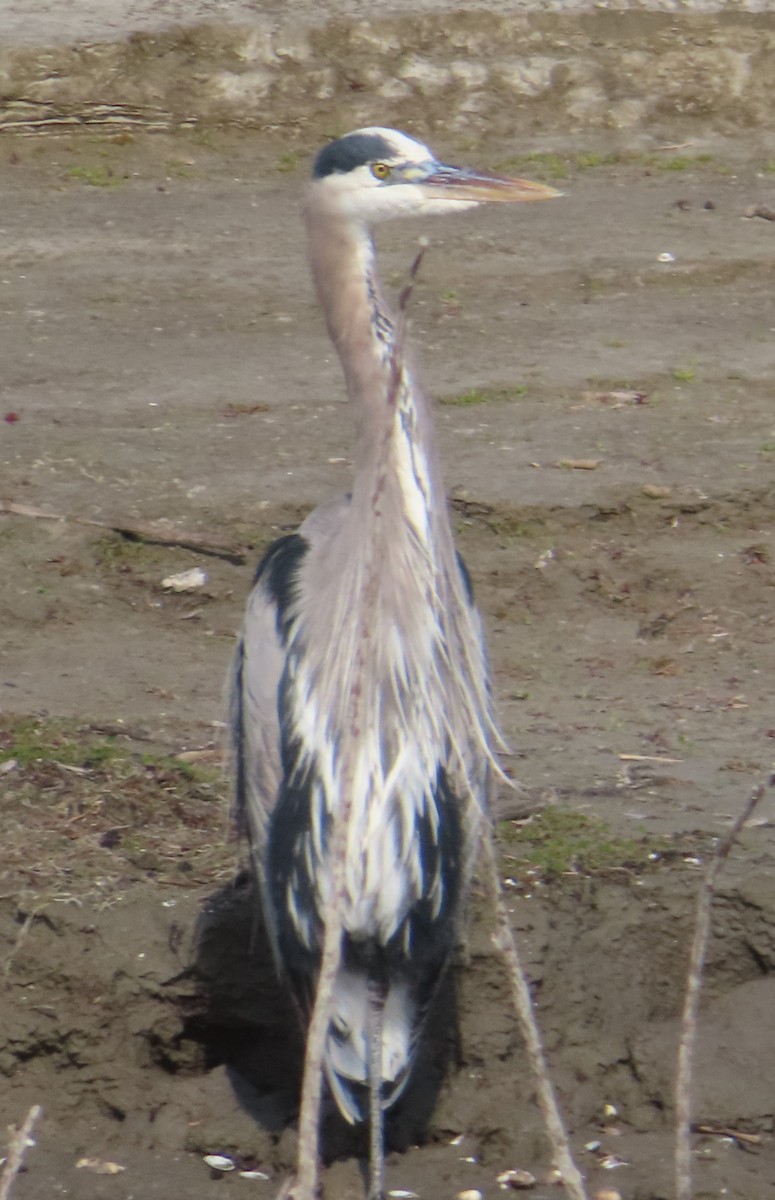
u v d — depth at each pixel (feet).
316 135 82.74
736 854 30.60
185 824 31.76
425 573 24.38
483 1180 27.20
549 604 43.62
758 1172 27.20
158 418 52.37
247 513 45.52
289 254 69.26
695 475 47.98
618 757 35.45
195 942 28.60
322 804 23.89
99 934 28.73
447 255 68.74
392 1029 24.38
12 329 60.49
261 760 25.68
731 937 29.43
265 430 51.55
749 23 87.97
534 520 45.73
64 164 79.41
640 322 62.13
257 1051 29.27
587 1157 27.53
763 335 60.90
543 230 71.92
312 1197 14.85
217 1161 27.84
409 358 25.53
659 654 41.52
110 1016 28.63
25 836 30.96
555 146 82.79
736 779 34.37
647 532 46.11
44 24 84.12
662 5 87.71
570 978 28.73
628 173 80.07
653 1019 29.19
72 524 44.60
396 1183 27.09
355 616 23.98
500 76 85.10
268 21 85.05
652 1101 28.45
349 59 84.69
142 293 64.69
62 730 35.04
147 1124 28.37
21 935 28.81
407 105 84.07
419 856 23.86
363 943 23.71
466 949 28.37
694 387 55.72
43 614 41.63
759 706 38.73
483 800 25.62
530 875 29.76
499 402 54.24
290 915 24.44
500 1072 28.35
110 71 81.25
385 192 26.68
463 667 25.16
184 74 82.28
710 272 67.05
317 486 47.11
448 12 86.53
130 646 40.75
